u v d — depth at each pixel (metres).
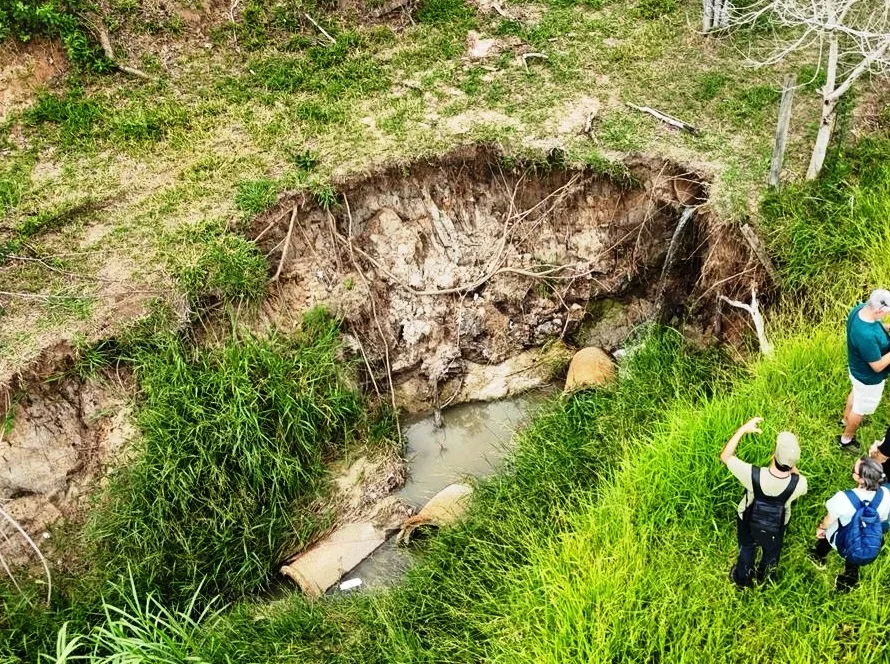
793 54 10.29
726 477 6.16
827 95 7.73
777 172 8.18
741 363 7.86
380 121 9.62
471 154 9.33
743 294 8.16
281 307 8.51
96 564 6.75
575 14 11.44
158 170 9.02
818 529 5.52
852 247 7.66
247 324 8.15
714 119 9.45
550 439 7.78
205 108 9.80
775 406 6.71
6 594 6.41
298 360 8.01
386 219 9.23
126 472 7.04
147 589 6.66
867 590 5.39
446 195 9.48
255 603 7.02
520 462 7.63
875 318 5.56
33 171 8.97
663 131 9.32
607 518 6.32
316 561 7.24
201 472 7.10
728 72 10.16
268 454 7.37
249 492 7.28
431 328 9.28
